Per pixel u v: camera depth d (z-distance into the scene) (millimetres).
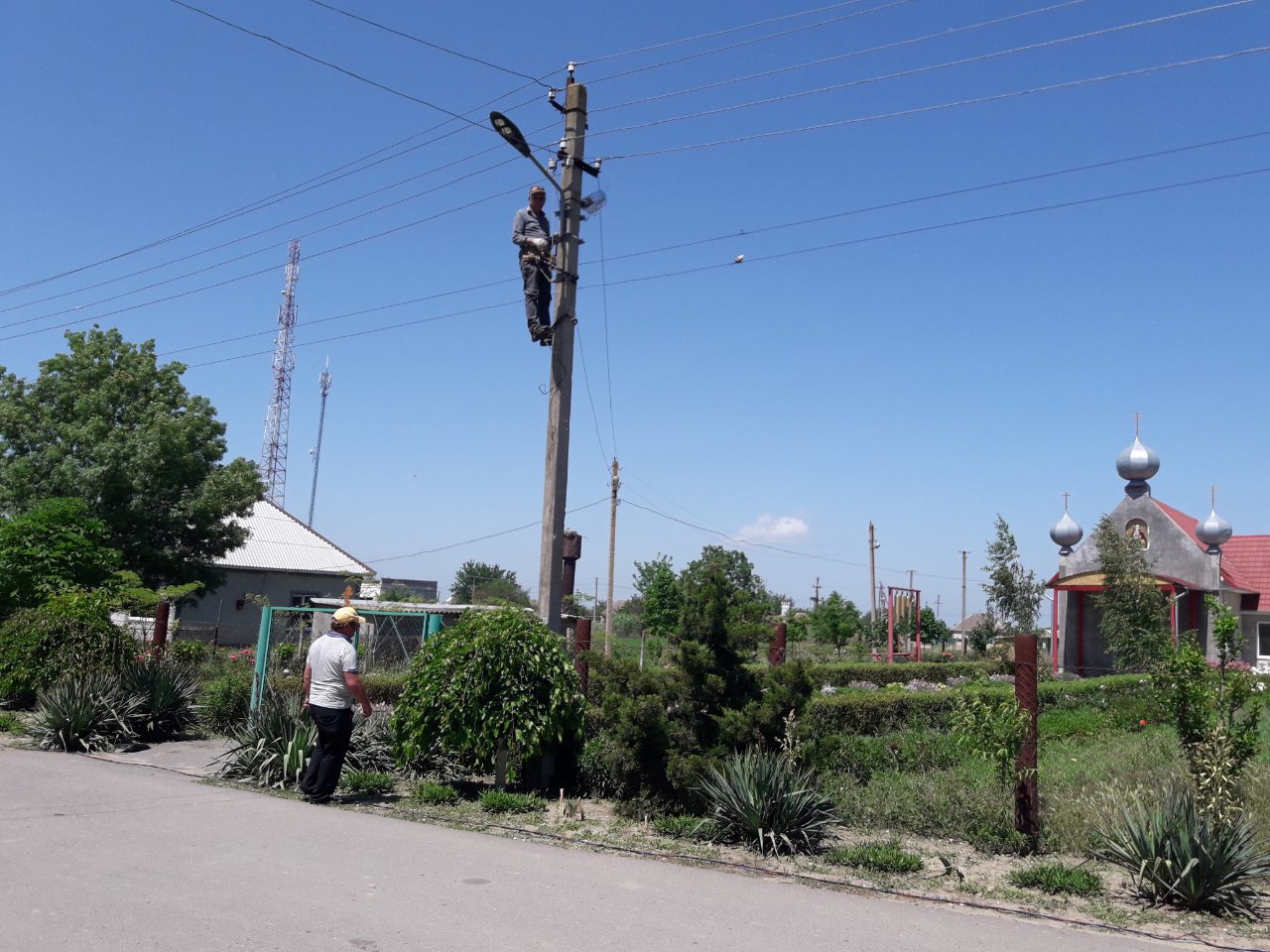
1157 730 15375
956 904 6527
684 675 9102
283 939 5258
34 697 14945
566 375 10977
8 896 5797
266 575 43750
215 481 34719
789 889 6762
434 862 7062
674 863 7402
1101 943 5797
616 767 9141
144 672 13969
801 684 8898
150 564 33562
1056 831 8219
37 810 8359
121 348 35344
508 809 9086
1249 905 6496
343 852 7266
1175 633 28219
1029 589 28672
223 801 9141
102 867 6551
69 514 18312
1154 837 6805
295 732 10344
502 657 9438
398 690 14562
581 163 11328
